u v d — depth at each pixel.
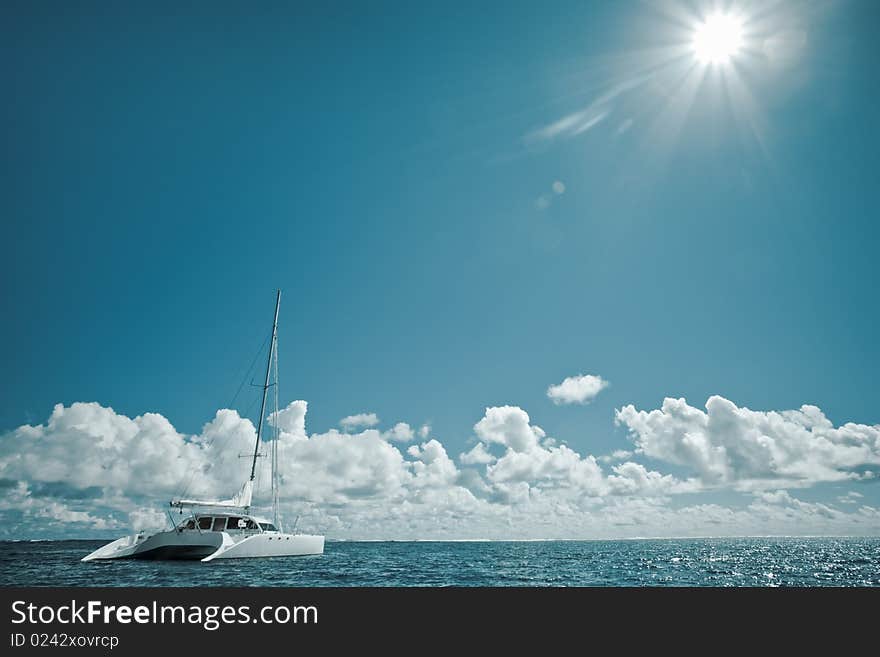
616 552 64.38
